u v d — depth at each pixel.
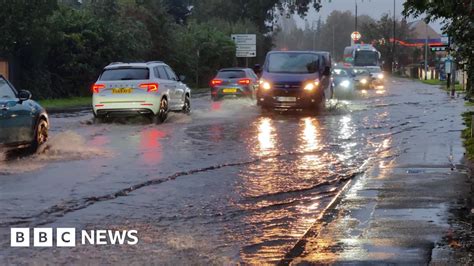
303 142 17.16
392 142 16.98
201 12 84.69
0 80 14.30
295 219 9.09
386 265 6.54
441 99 36.38
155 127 21.12
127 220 8.88
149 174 12.28
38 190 10.77
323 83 27.47
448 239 7.46
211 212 9.43
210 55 65.94
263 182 11.70
